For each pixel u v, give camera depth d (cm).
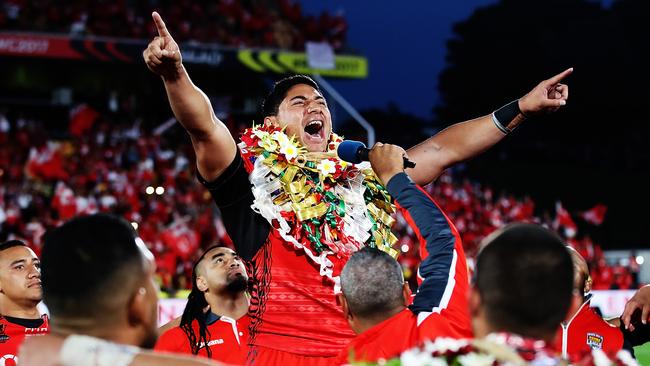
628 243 2448
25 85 2272
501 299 181
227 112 2392
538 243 183
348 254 325
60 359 179
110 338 190
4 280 471
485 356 176
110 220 196
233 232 331
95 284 187
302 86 355
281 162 329
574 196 2661
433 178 361
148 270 196
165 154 1988
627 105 3075
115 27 2044
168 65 287
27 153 1881
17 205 1645
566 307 183
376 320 258
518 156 2875
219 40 2133
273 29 2203
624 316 352
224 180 320
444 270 250
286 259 322
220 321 499
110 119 2236
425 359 180
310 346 313
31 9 1991
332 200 331
